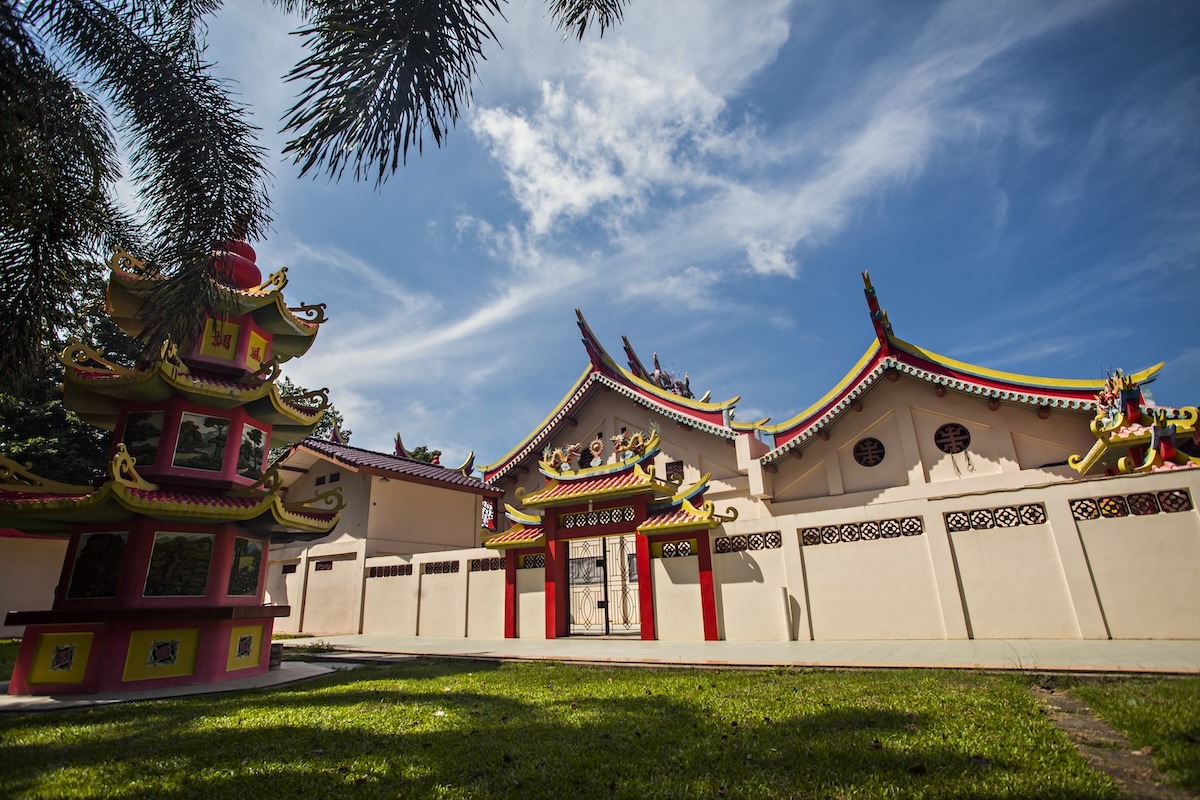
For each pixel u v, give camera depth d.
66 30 7.24
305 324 12.50
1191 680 6.46
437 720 6.47
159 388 10.34
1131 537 9.99
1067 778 3.89
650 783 4.26
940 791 3.83
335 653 13.82
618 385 21.75
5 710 7.77
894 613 11.59
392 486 22.75
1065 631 10.12
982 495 11.27
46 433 22.34
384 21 5.86
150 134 7.61
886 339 16.72
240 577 10.80
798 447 17.98
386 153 5.98
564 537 16.00
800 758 4.65
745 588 13.27
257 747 5.54
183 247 7.48
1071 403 14.36
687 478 20.62
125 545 9.73
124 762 5.12
